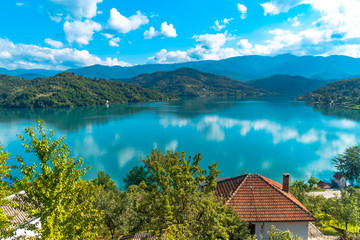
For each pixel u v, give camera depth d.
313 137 132.75
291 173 81.56
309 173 81.44
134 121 189.25
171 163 21.20
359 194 39.44
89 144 118.38
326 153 103.44
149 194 20.41
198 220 18.91
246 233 20.41
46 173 13.18
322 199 44.00
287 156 99.38
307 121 185.50
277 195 26.38
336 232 30.17
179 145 117.12
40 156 13.22
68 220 13.73
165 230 15.46
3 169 12.97
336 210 31.53
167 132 147.62
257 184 27.61
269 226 24.39
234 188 27.75
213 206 18.64
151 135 139.25
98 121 190.00
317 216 38.31
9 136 127.94
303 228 24.50
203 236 17.72
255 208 25.14
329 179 76.06
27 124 167.50
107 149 109.06
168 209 17.14
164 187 19.11
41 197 13.03
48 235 12.29
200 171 21.23
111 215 25.20
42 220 12.65
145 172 53.00
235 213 21.16
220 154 102.44
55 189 13.06
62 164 13.31
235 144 118.75
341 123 176.12
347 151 80.38
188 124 174.88
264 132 146.50
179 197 18.91
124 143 120.69
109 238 29.39
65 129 156.50
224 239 17.97
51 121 189.25
